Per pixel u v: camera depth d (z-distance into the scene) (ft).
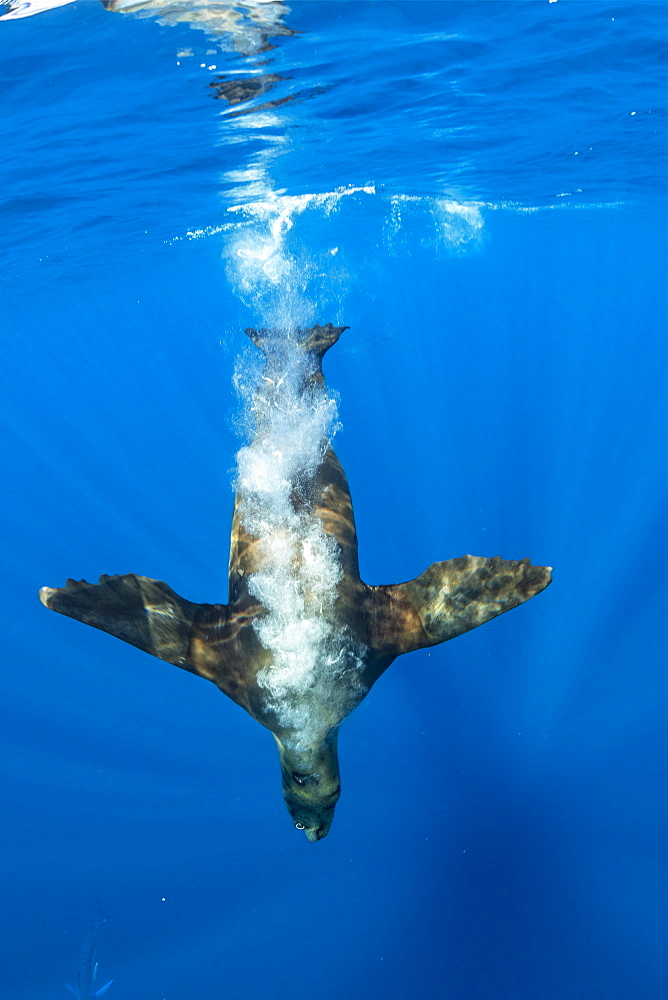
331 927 33.47
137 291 83.20
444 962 32.14
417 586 14.64
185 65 32.50
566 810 35.53
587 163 50.75
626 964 30.89
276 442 17.71
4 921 34.19
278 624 13.91
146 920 33.99
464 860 34.81
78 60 31.53
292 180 48.42
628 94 38.96
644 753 37.40
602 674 40.70
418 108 38.96
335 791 13.89
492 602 13.73
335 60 33.45
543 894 33.06
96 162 40.68
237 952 32.89
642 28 33.19
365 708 40.40
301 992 31.58
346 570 14.80
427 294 108.78
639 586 45.29
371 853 36.19
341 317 89.20
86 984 28.73
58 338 99.81
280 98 36.37
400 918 33.50
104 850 35.96
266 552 14.97
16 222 47.98
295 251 66.74
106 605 13.96
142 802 38.22
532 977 30.53
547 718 39.29
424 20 31.78
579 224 76.89
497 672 41.39
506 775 37.32
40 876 35.47
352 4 29.86
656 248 94.48
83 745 40.88
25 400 121.39
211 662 14.06
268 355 24.07
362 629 14.11
